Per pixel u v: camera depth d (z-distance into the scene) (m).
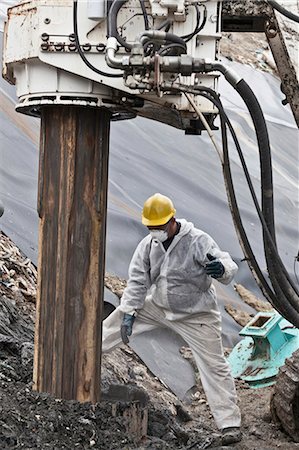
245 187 17.11
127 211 14.84
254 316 14.34
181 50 8.19
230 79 8.12
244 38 24.52
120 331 11.14
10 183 14.06
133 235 14.36
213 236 15.46
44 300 9.12
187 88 8.21
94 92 8.64
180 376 12.72
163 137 17.33
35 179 14.40
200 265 10.77
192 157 17.12
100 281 9.12
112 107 8.74
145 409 9.59
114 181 15.42
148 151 16.64
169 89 8.16
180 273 10.77
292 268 15.97
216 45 8.53
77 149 8.91
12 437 7.91
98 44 8.41
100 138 8.95
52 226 9.03
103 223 9.09
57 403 8.91
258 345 13.22
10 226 13.34
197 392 12.66
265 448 10.79
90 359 9.09
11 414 8.35
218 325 11.02
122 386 9.98
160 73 8.01
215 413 10.98
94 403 9.13
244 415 11.94
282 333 13.20
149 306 11.20
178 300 10.85
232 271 10.62
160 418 10.33
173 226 10.70
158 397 11.84
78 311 9.04
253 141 18.73
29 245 13.34
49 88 8.67
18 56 8.73
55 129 8.95
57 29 8.46
